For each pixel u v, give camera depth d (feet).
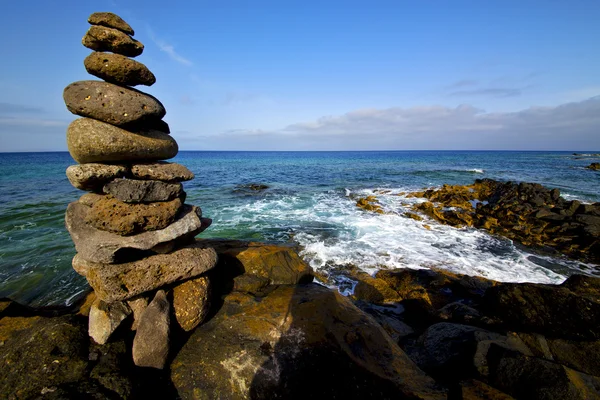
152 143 12.62
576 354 13.20
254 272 17.25
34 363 10.61
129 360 11.55
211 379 10.96
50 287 22.88
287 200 58.85
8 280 23.77
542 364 11.09
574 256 31.73
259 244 20.43
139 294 12.26
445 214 44.86
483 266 28.07
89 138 11.13
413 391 10.55
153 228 12.67
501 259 30.01
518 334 14.71
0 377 10.28
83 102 11.32
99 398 9.40
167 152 13.60
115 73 11.94
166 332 11.68
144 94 12.80
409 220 43.42
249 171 122.31
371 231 37.93
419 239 35.19
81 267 13.34
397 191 67.36
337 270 26.48
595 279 16.01
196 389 10.75
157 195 12.75
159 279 12.55
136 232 12.39
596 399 9.91
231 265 17.44
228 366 11.28
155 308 11.97
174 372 11.41
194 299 13.11
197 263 13.58
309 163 179.63
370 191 68.28
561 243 35.19
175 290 13.26
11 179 83.35
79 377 10.33
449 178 96.17
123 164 12.47
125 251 12.18
